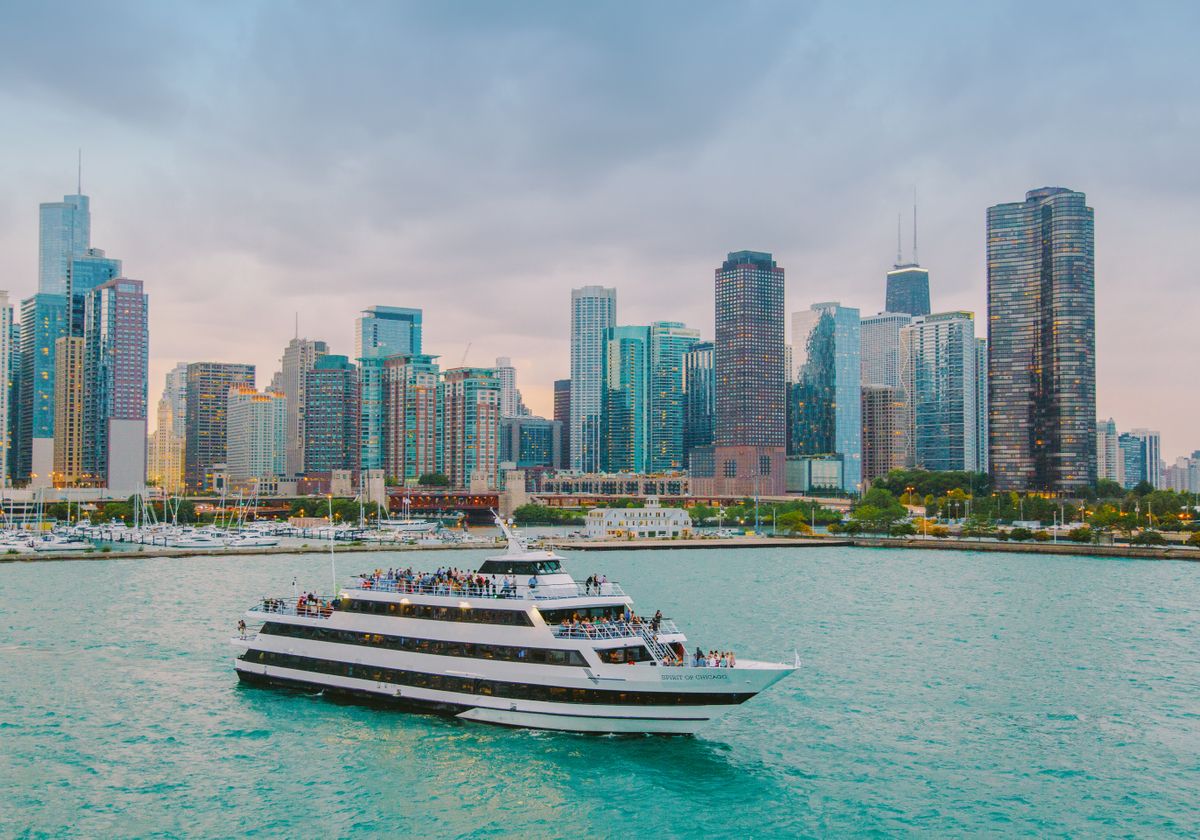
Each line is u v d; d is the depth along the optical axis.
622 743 87.31
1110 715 101.69
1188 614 167.38
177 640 137.50
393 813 74.50
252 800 76.88
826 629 150.88
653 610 171.12
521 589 93.69
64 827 72.25
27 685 110.12
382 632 98.44
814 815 75.31
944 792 80.19
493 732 90.00
